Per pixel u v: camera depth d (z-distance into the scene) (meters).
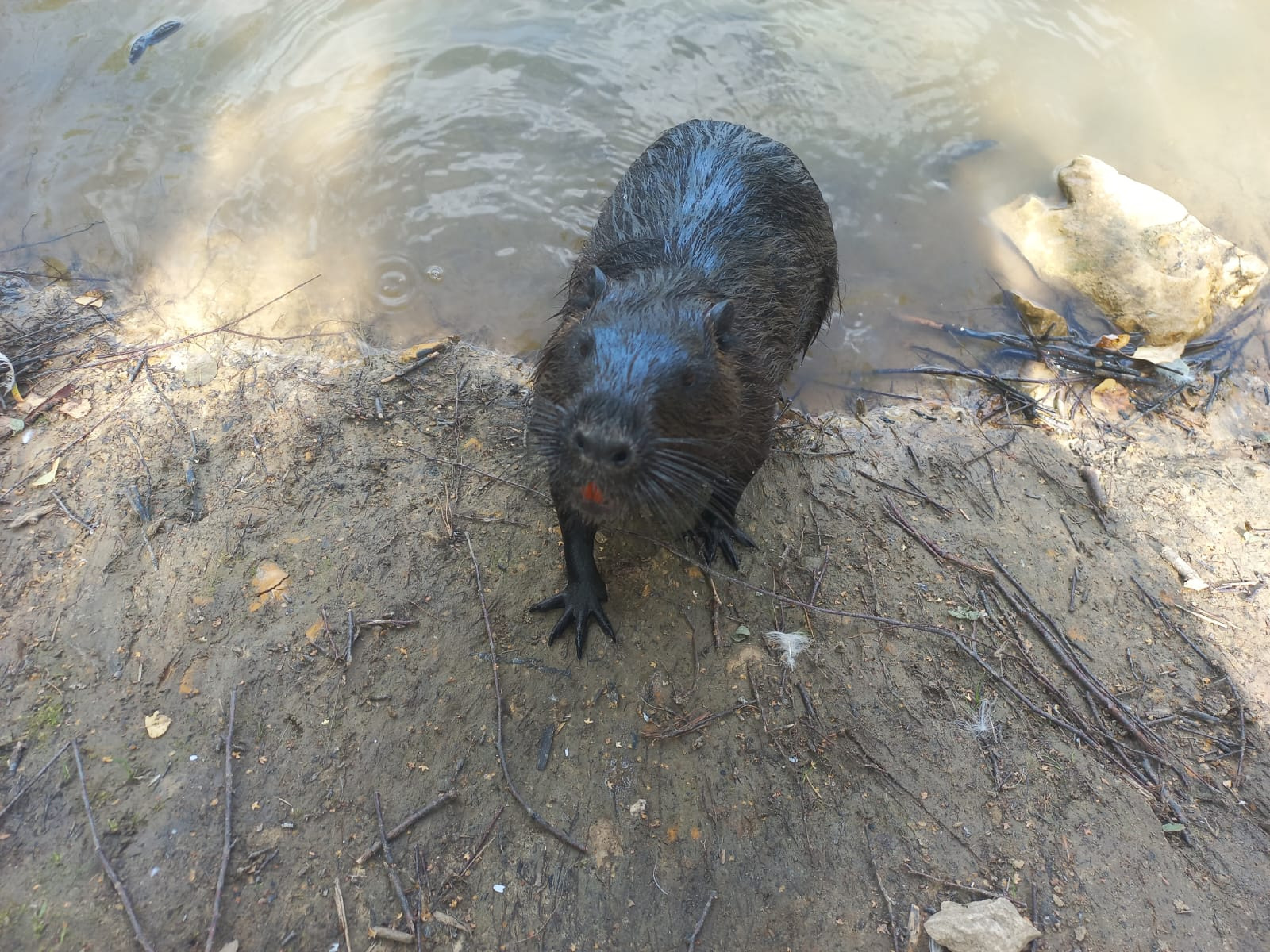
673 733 0.58
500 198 0.93
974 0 1.22
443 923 0.50
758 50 1.11
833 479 0.74
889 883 0.53
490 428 0.74
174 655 0.58
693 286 0.57
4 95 0.97
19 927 0.48
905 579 0.67
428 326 0.83
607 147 0.98
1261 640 0.66
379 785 0.55
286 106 0.99
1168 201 0.94
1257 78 1.14
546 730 0.58
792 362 0.69
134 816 0.52
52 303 0.79
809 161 1.00
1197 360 0.86
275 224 0.89
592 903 0.52
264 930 0.49
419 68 1.04
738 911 0.52
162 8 1.08
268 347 0.78
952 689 0.62
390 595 0.63
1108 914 0.53
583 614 0.62
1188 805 0.57
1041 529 0.71
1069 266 0.92
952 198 0.98
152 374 0.74
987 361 0.86
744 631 0.63
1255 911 0.54
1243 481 0.76
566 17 1.12
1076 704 0.62
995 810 0.56
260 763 0.55
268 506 0.66
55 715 0.55
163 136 0.95
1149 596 0.68
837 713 0.60
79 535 0.63
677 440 0.49
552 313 0.84
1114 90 1.11
